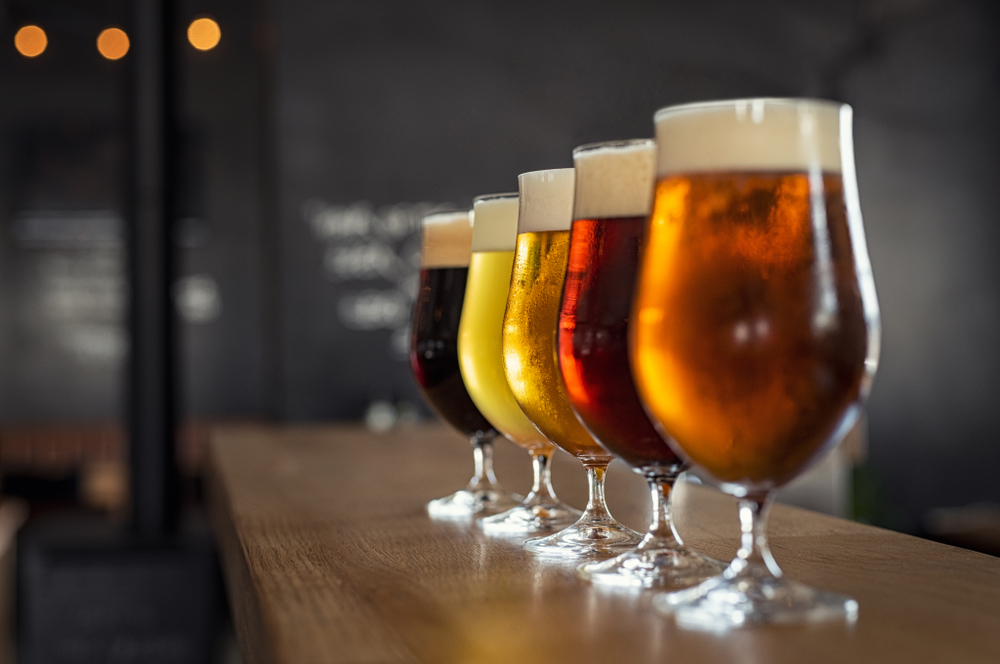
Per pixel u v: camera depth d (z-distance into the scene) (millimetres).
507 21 5672
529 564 592
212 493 1529
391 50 5570
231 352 7590
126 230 3072
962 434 6523
